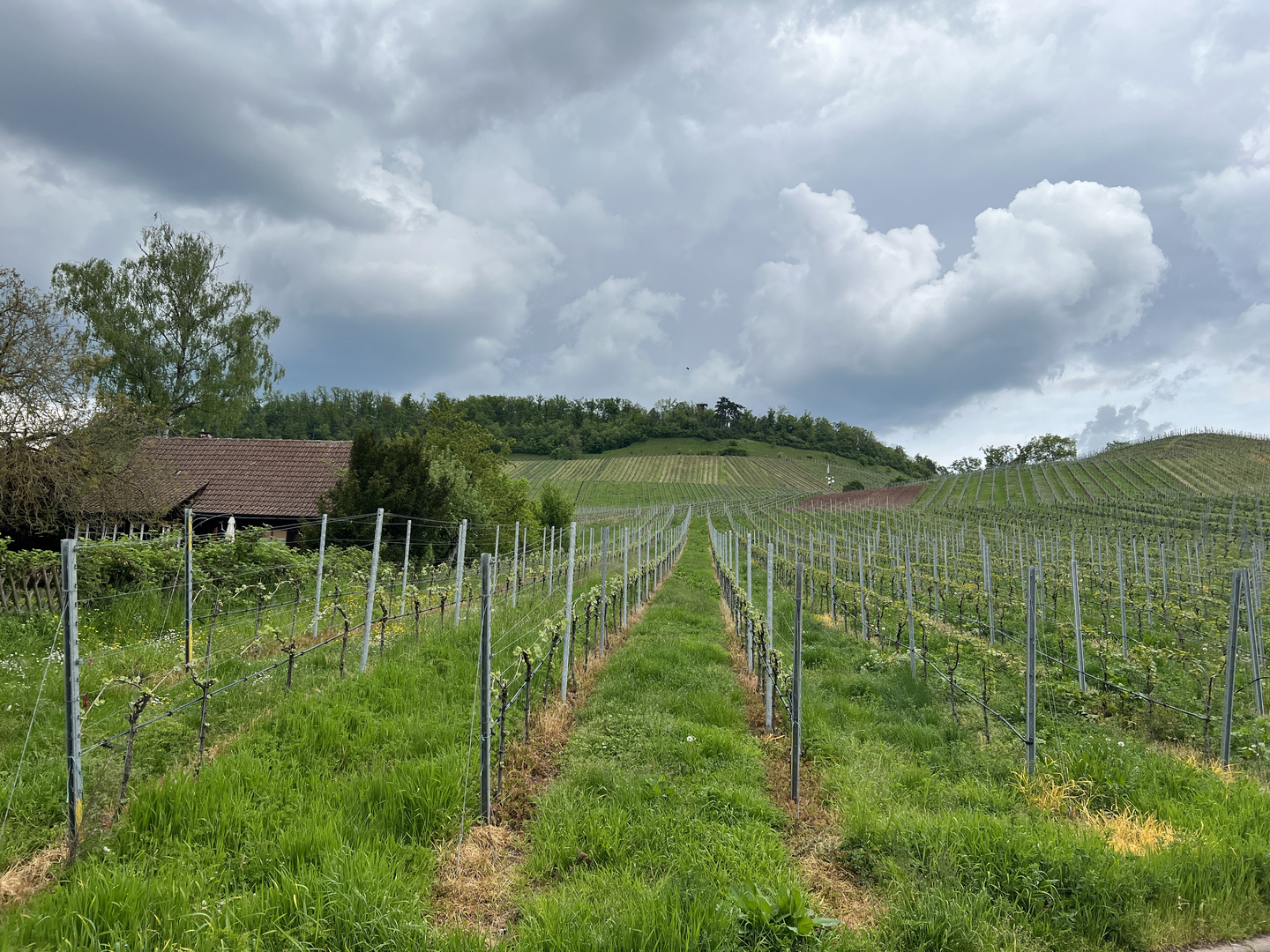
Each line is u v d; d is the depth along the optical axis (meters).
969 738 8.26
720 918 4.17
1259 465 67.50
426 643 11.09
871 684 10.41
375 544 10.09
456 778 6.00
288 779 5.99
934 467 177.75
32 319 15.88
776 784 6.91
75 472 16.16
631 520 59.22
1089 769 6.86
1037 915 4.64
